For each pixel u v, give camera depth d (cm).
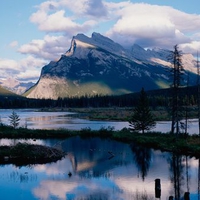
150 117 6650
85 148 5228
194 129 7838
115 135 6562
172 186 2991
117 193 2784
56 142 5959
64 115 16588
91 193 2784
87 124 10362
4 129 7394
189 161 4075
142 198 2644
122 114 14538
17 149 4419
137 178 3284
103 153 4738
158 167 3769
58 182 3144
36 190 2886
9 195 2750
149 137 6000
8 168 3766
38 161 4159
